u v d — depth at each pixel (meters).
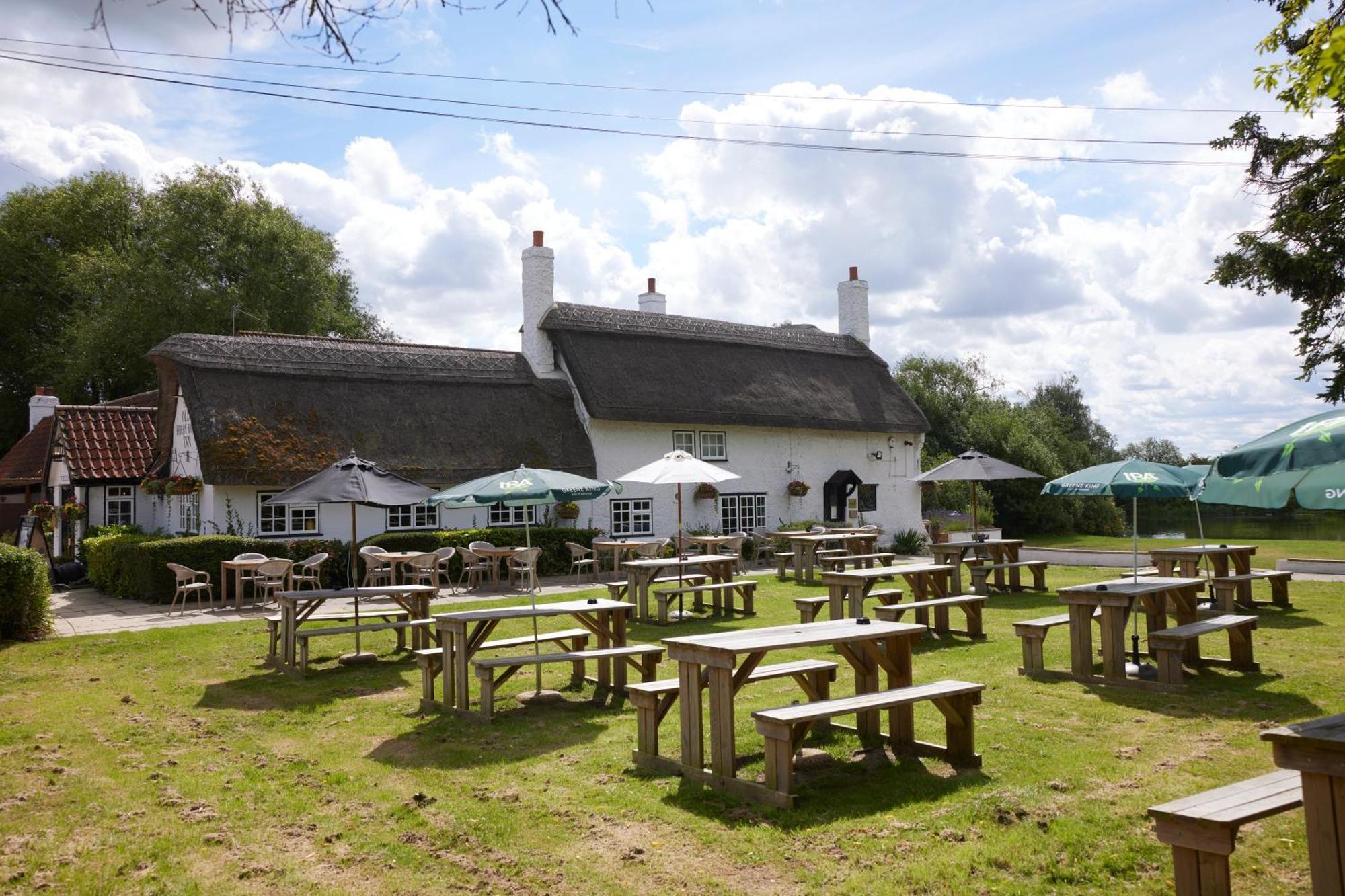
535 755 6.71
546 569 19.78
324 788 6.04
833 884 4.38
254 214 36.69
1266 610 13.07
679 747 6.77
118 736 7.41
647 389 23.47
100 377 35.44
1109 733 6.89
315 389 19.75
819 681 6.75
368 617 12.98
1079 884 4.34
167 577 15.84
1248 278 15.01
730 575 14.75
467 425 21.16
